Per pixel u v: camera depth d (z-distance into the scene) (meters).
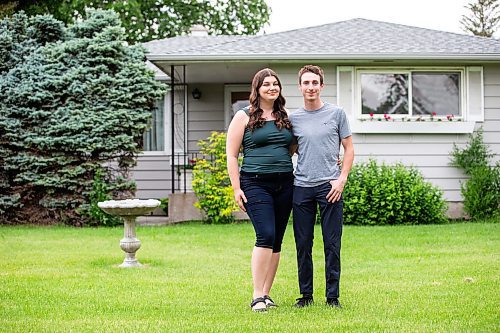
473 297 5.90
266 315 5.21
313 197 5.50
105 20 13.76
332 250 5.53
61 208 13.14
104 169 13.31
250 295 6.16
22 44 13.77
